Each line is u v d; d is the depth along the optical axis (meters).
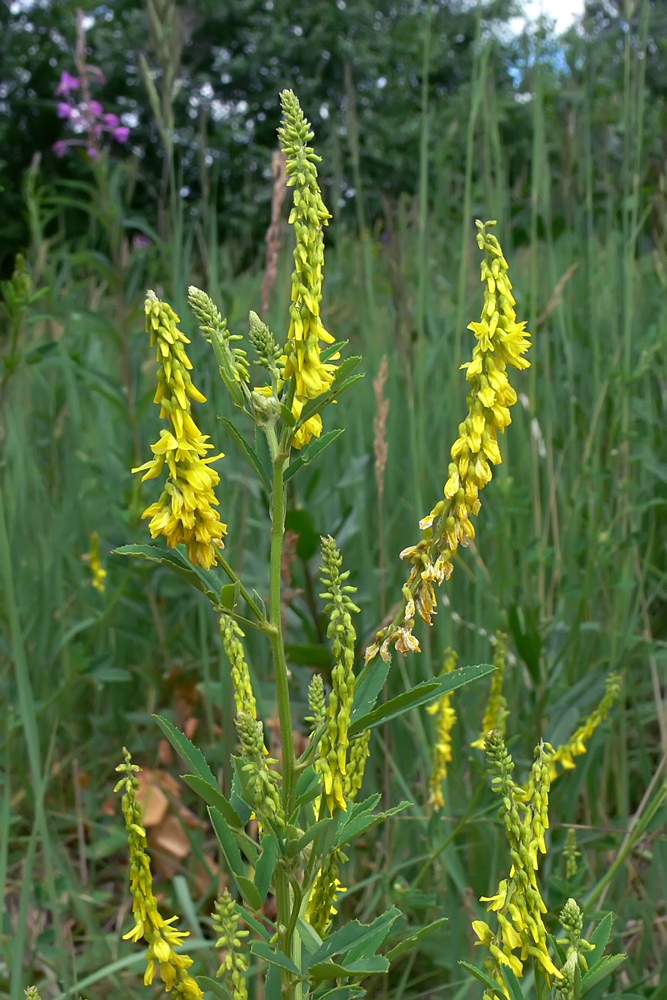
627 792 0.95
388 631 0.58
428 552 0.57
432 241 1.74
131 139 5.40
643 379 1.44
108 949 0.78
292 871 0.56
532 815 0.58
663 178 1.33
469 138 1.15
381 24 6.25
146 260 1.37
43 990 0.79
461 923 0.78
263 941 0.57
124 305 1.22
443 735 0.79
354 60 5.43
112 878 0.99
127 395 1.18
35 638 1.17
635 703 0.94
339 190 1.65
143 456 1.23
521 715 0.98
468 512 0.56
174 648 1.27
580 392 1.45
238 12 6.47
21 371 1.37
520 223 1.76
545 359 1.20
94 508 1.45
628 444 1.16
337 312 1.83
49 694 1.08
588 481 1.17
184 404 0.53
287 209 1.41
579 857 0.84
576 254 1.70
